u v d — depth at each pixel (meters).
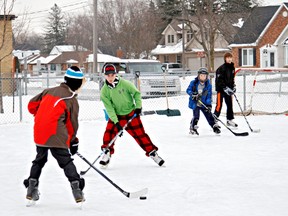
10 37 27.61
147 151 8.30
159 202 6.16
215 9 43.28
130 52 57.06
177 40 64.06
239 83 28.19
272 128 12.80
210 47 42.59
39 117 5.95
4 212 5.87
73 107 6.00
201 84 11.46
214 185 6.94
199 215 5.60
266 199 6.19
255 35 49.69
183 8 43.88
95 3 31.56
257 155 9.12
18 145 10.91
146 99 21.31
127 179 7.44
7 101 21.48
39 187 7.04
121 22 58.53
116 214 5.70
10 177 7.76
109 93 8.12
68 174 5.95
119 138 11.62
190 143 10.65
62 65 73.25
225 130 12.59
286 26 47.88
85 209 5.93
